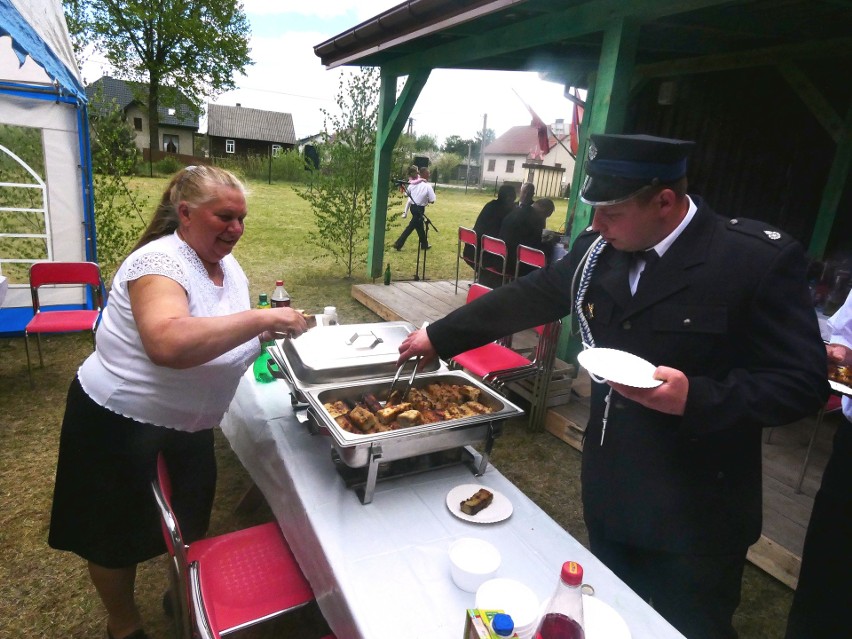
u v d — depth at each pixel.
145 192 13.51
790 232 4.91
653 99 6.03
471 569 1.23
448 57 5.15
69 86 4.25
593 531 1.56
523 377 3.37
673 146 1.15
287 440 1.82
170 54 25.48
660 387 1.12
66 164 4.64
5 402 3.62
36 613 2.07
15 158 4.47
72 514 1.60
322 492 1.54
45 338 4.73
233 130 41.06
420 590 1.21
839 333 1.89
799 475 2.89
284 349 1.96
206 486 1.83
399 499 1.53
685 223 1.27
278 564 1.68
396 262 8.74
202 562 1.66
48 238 4.73
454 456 1.73
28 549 2.38
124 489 1.58
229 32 26.72
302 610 2.15
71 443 1.56
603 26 3.46
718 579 1.37
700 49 4.74
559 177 33.94
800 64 4.62
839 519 1.54
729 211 5.41
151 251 1.45
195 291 1.49
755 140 5.08
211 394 1.62
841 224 4.41
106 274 5.38
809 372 1.13
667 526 1.32
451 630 1.11
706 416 1.12
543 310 1.66
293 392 1.87
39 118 4.44
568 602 0.94
